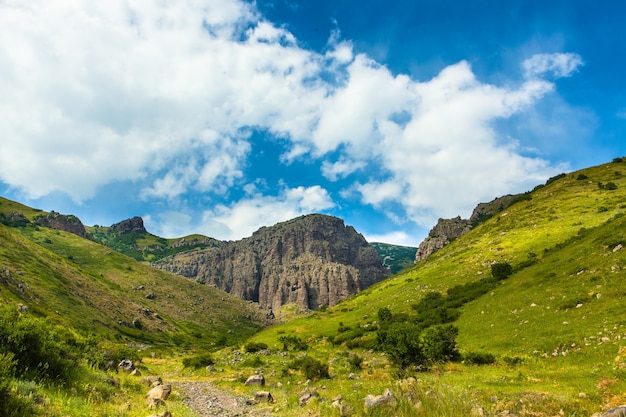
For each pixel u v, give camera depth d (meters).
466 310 57.97
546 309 40.56
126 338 131.38
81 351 24.72
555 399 14.69
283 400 25.00
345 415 15.07
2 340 13.78
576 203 95.19
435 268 98.25
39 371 14.53
